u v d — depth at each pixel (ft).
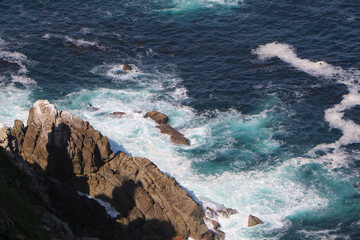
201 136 242.58
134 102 264.11
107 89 273.13
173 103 264.72
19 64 287.07
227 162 228.43
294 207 206.69
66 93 267.39
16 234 131.03
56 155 200.44
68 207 183.73
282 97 268.21
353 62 292.40
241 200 209.56
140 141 236.63
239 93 271.90
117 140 235.81
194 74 287.48
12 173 166.71
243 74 286.66
